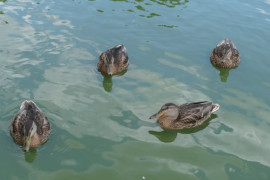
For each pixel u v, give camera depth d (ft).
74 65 42.34
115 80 40.91
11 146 30.12
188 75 42.65
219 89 40.52
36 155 29.32
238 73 44.57
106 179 27.32
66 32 49.26
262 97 39.52
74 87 38.19
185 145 32.09
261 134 33.68
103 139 31.32
